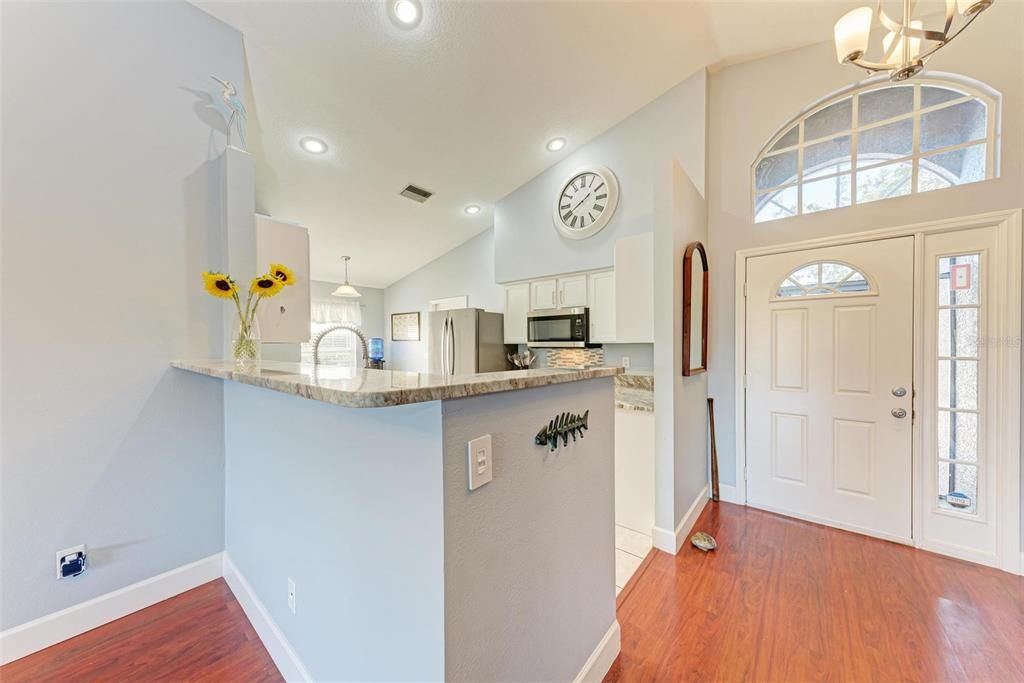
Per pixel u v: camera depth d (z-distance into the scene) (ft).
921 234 7.66
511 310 13.93
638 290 9.86
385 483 3.10
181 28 6.18
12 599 4.82
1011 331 6.84
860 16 4.90
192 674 4.58
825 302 8.66
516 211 13.52
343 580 3.62
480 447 2.94
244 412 5.74
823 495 8.72
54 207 5.08
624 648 5.16
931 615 5.71
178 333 6.10
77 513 5.26
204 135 6.40
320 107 8.87
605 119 10.86
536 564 3.63
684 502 8.29
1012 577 6.64
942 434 7.53
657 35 8.40
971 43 7.23
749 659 4.95
